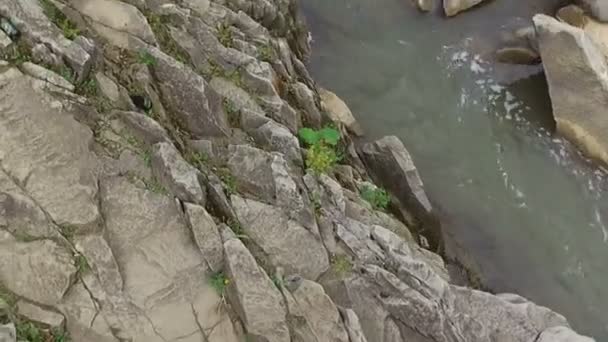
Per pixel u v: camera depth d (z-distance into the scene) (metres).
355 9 16.53
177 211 9.90
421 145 14.67
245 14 13.70
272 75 12.81
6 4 9.85
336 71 15.70
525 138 14.74
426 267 11.16
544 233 13.68
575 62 14.03
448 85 15.50
